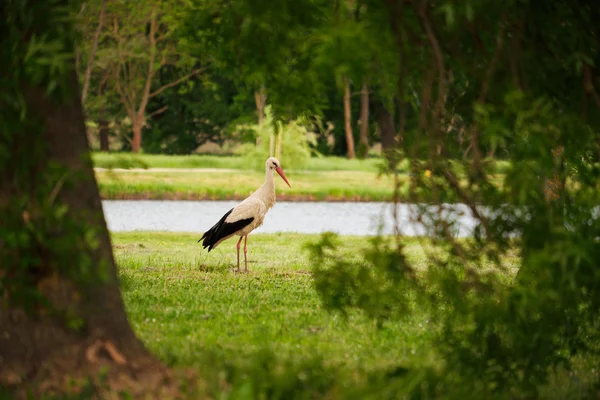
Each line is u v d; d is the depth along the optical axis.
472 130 11.07
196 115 119.69
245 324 16.00
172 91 116.88
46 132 10.37
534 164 10.24
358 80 10.21
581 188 10.90
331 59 9.05
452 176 11.84
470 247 12.35
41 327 10.42
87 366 10.42
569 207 10.86
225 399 10.09
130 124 121.69
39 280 10.42
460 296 12.13
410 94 11.79
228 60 12.95
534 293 10.66
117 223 46.31
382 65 10.37
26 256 10.12
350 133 104.00
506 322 11.16
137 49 83.50
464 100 12.22
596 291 11.12
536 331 11.03
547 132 10.04
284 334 15.15
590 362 13.04
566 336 11.80
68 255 10.13
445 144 11.87
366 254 12.74
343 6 10.45
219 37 12.95
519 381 11.58
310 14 10.76
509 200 10.82
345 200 65.44
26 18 9.56
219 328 15.55
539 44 10.75
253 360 11.45
